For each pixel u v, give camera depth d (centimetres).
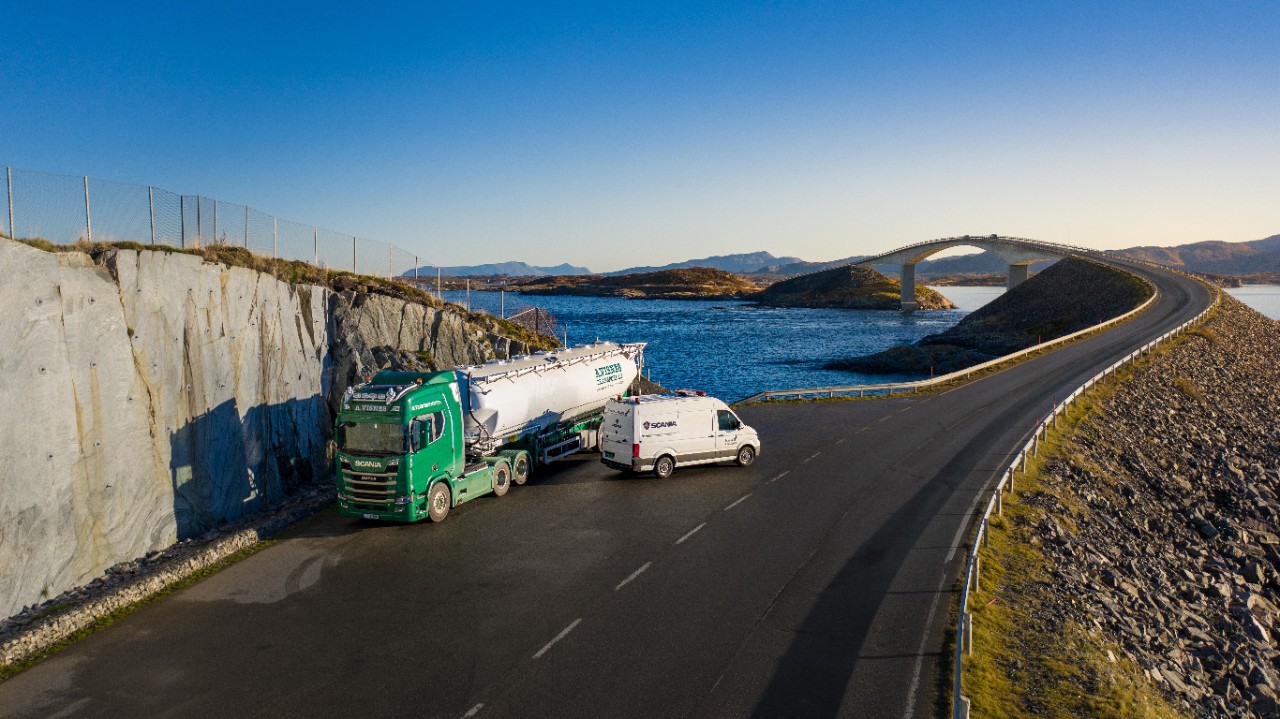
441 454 1852
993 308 11162
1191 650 1678
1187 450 3650
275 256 2519
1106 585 1814
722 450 2398
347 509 1798
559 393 2397
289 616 1345
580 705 1054
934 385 4306
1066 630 1365
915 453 2670
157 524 1741
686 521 1883
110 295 1695
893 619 1339
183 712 1045
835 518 1919
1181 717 1281
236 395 2044
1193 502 3003
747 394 6038
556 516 1917
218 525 1911
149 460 1741
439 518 1864
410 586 1476
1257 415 4741
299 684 1113
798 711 1045
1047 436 3006
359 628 1296
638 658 1189
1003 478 2134
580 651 1212
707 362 8200
